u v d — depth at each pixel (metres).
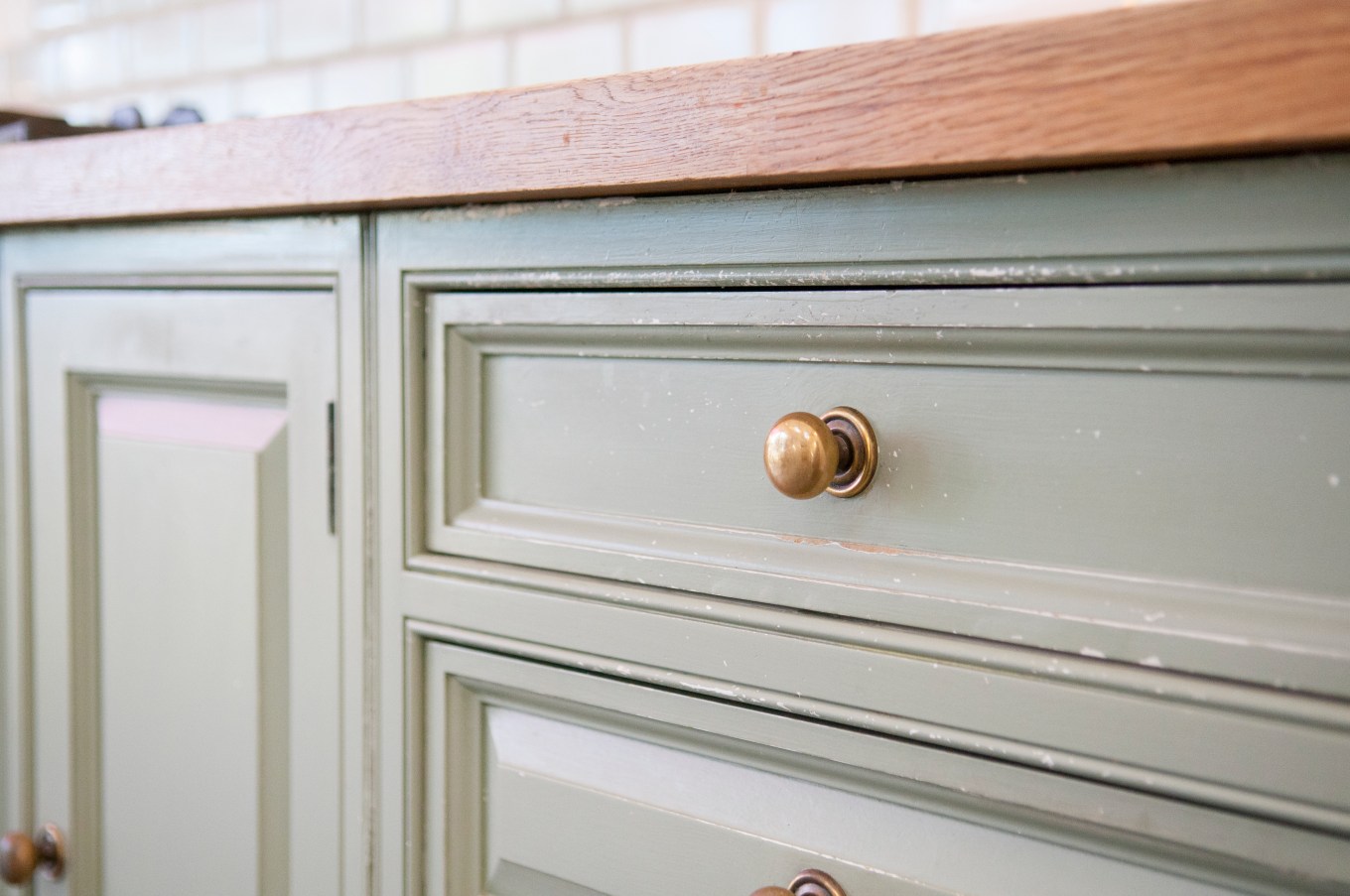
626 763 0.50
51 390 0.72
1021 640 0.39
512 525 0.53
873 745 0.43
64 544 0.72
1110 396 0.38
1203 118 0.33
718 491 0.47
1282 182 0.34
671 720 0.48
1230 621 0.35
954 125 0.37
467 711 0.56
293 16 1.33
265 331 0.62
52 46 1.56
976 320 0.39
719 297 0.45
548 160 0.46
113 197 0.63
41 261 0.72
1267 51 0.32
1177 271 0.36
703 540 0.47
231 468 0.64
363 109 0.52
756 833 0.46
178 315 0.66
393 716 0.57
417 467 0.56
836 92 0.39
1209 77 0.33
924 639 0.41
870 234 0.41
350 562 0.58
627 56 1.10
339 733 0.60
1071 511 0.39
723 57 1.04
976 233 0.39
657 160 0.43
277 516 0.62
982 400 0.40
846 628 0.43
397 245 0.55
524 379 0.53
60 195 0.66
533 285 0.51
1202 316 0.35
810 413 0.44
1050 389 0.39
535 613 0.52
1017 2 0.90
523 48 1.17
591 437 0.51
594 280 0.49
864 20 0.97
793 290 0.43
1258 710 0.35
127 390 0.70
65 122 0.84
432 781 0.56
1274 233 0.34
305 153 0.54
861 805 0.44
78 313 0.71
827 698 0.43
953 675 0.40
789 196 0.43
